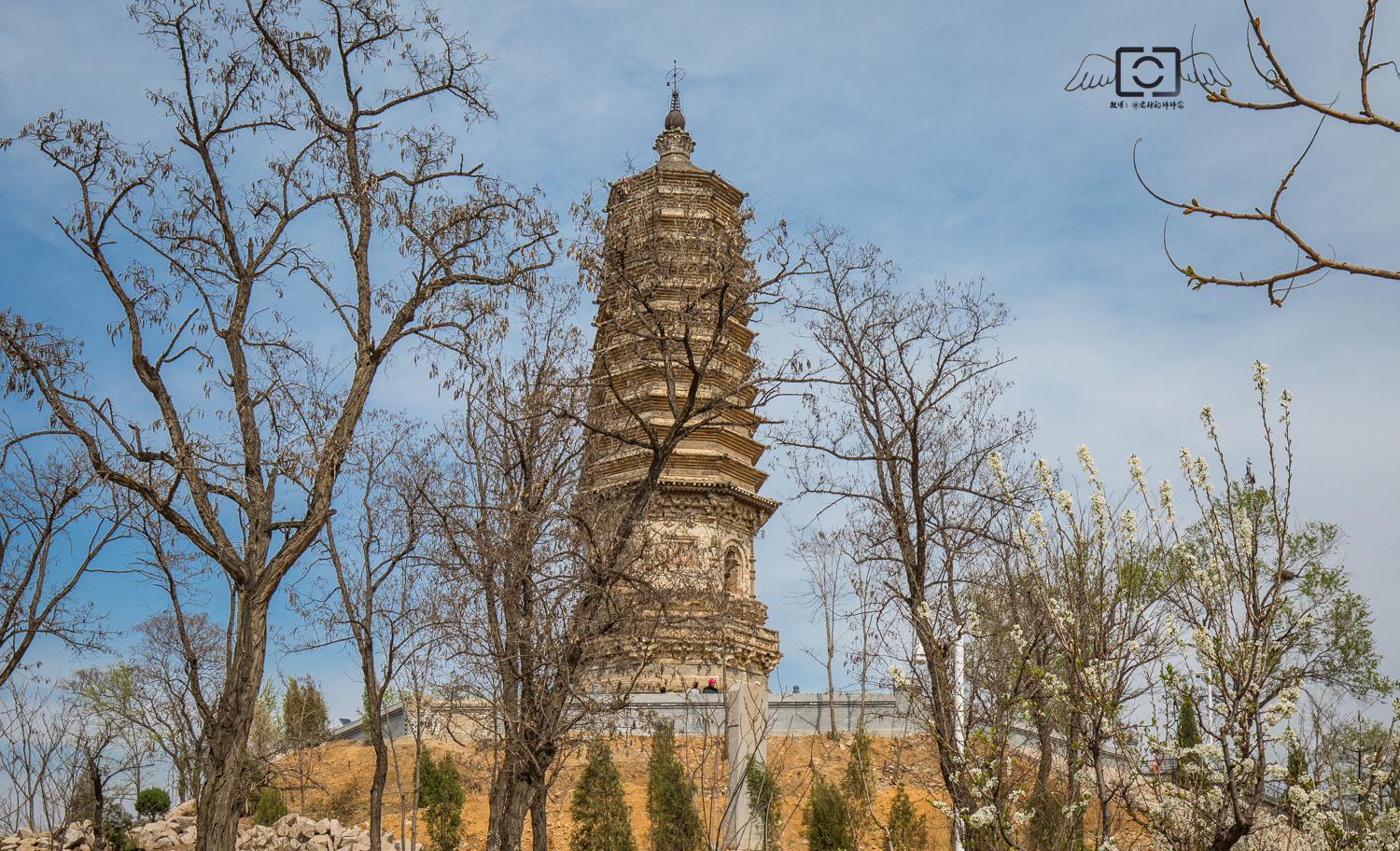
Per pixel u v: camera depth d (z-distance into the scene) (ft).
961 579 82.23
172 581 110.63
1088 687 49.65
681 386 171.42
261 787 145.07
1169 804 48.55
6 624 104.78
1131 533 50.60
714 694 160.76
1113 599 50.93
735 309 91.25
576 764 162.30
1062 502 52.39
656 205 98.02
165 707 142.31
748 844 121.70
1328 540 105.09
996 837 54.80
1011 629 71.72
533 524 91.66
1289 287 29.09
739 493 186.80
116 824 134.21
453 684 104.53
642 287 95.45
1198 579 46.73
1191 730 52.95
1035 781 73.15
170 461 83.51
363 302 88.94
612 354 104.63
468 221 90.38
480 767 153.58
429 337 89.56
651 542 96.37
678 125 218.38
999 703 66.28
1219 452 46.44
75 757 129.70
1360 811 49.57
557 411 92.12
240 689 80.59
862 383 95.66
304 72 89.04
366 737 184.96
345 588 108.37
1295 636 47.62
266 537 84.12
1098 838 52.75
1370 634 105.19
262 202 89.35
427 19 91.50
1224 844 46.06
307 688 172.24
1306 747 55.47
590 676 96.37
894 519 91.91
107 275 85.30
